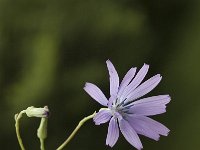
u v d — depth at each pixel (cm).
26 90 94
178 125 107
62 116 96
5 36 94
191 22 109
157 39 105
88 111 97
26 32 95
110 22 98
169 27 107
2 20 94
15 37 95
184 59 108
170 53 107
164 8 106
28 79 94
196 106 107
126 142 102
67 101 96
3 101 94
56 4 96
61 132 97
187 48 108
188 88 107
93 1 97
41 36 95
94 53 98
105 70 98
